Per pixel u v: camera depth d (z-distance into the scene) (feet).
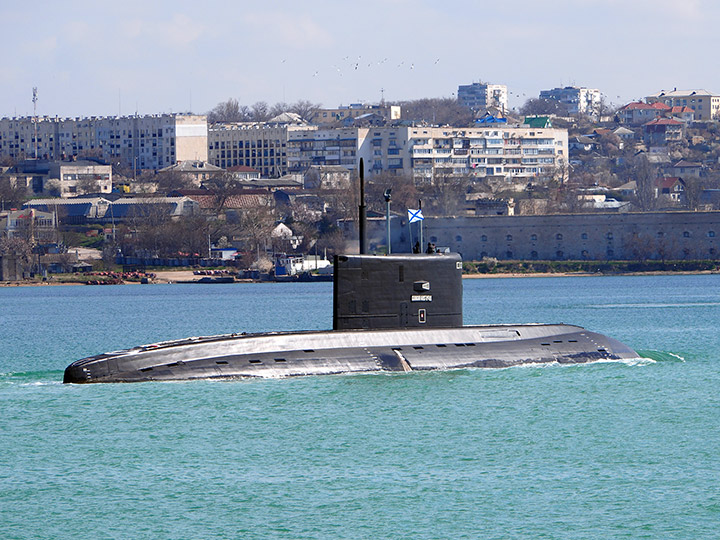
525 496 485.56
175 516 460.96
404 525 449.48
